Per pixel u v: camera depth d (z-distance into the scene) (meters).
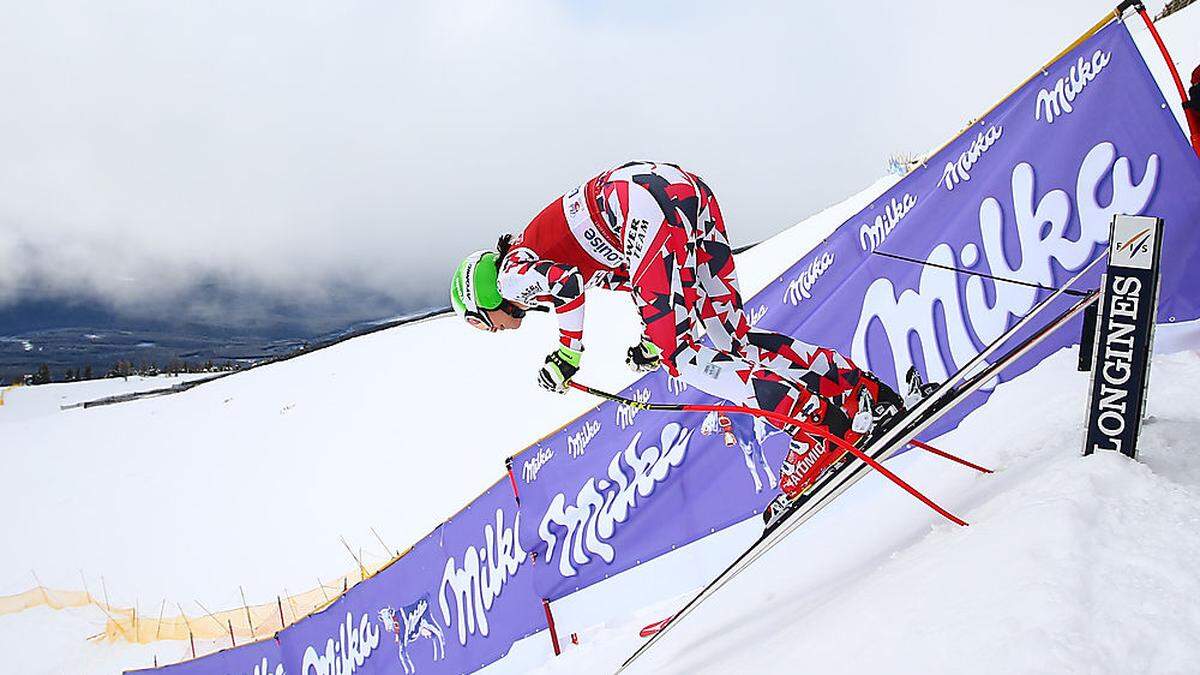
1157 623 1.04
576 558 3.97
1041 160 2.76
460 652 4.57
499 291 2.51
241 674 6.00
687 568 3.52
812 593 2.08
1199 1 7.25
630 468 3.76
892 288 3.10
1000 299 2.81
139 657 10.64
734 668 1.79
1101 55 2.64
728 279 2.36
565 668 3.55
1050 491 1.52
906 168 11.59
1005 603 1.19
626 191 2.28
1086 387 2.26
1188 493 1.39
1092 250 2.62
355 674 5.27
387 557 11.13
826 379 2.21
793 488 2.41
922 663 1.16
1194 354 2.29
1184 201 2.46
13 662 11.06
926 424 1.84
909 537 1.94
